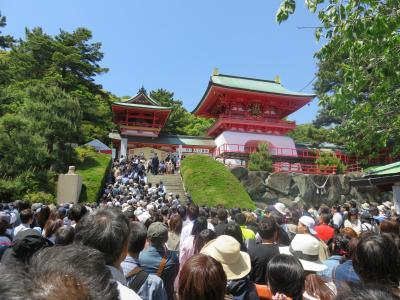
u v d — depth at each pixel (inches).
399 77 240.8
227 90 1350.9
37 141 716.0
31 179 692.1
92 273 52.9
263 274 156.6
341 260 145.6
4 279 41.4
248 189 976.9
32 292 40.0
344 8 233.3
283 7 233.9
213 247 126.4
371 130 348.8
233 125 1423.5
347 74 262.5
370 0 226.7
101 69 1475.1
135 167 962.1
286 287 105.8
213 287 83.3
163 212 341.7
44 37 1401.3
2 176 693.3
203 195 735.7
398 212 380.8
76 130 831.1
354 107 323.6
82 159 916.6
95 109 1387.8
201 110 1630.2
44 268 47.3
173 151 1496.1
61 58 1365.7
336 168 1165.7
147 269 149.3
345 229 197.6
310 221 216.7
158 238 156.8
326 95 292.5
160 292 120.3
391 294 59.7
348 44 241.3
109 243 96.7
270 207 357.1
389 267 103.0
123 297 86.7
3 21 1347.2
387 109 328.8
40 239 127.5
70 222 247.6
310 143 1616.6
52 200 679.1
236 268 120.7
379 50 235.3
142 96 1581.0
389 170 389.7
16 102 1062.4
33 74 1423.5
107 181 883.4
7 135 717.3
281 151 1422.2
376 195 1056.2
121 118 1587.1
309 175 1035.3
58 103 813.2
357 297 58.6
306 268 143.6
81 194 725.3
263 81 1663.4
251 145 1443.2
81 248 59.1
